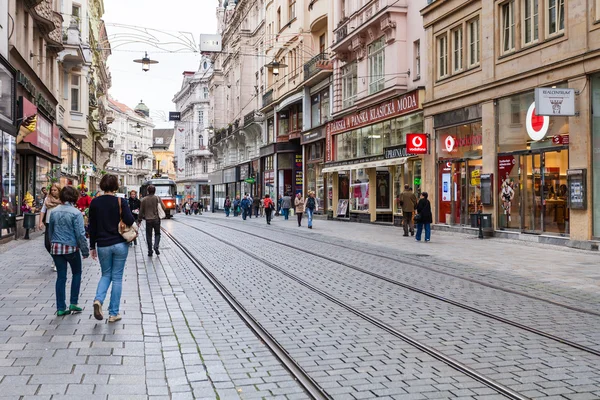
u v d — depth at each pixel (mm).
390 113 26875
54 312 7836
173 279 11062
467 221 21578
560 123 16484
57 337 6492
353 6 30547
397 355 6000
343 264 13250
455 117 21984
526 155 18141
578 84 15680
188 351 6074
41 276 10969
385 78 26984
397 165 27219
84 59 36844
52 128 28266
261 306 8555
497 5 19453
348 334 6891
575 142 15758
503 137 19266
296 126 42062
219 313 8125
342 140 33312
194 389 4902
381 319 7676
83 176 44750
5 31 18891
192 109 99500
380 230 24641
